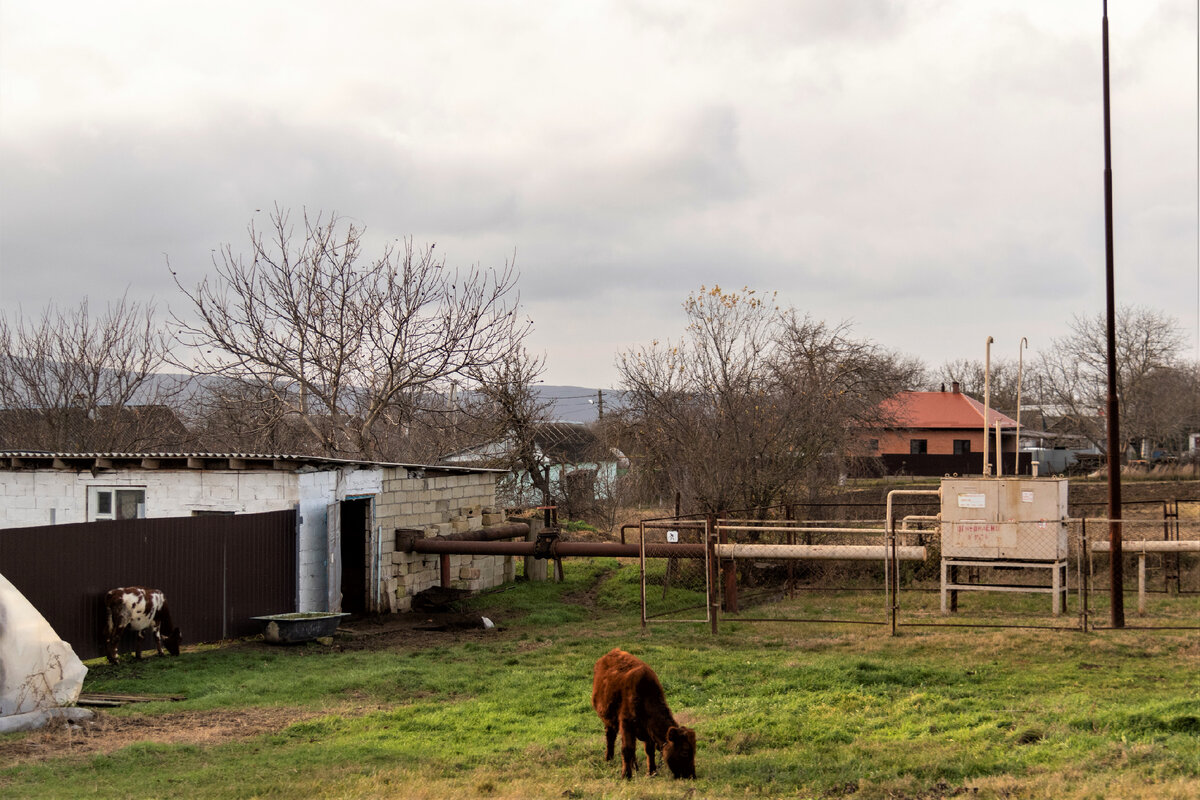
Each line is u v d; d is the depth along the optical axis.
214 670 13.97
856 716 10.48
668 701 11.79
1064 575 17.67
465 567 22.47
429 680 13.27
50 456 18.75
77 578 14.01
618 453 33.94
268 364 27.95
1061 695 11.20
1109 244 15.56
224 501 18.27
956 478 17.30
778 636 15.86
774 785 7.98
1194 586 19.47
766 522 20.06
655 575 23.12
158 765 9.14
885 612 15.98
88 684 12.94
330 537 18.45
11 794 7.97
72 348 33.19
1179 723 9.24
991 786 7.50
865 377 39.06
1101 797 6.95
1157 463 52.75
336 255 28.73
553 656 14.80
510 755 9.51
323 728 10.83
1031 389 89.06
